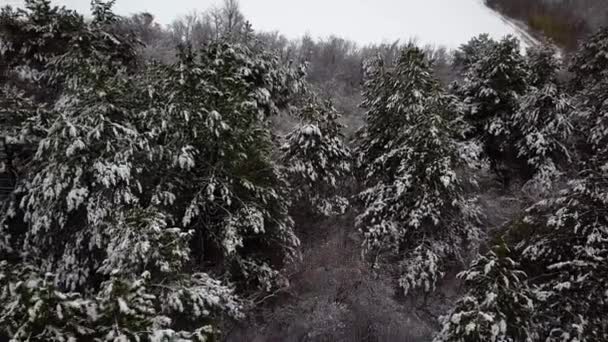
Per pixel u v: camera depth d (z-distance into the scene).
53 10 10.64
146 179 7.54
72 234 7.23
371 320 8.64
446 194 9.59
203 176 8.09
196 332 4.68
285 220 9.47
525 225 8.54
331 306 8.99
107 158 6.59
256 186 8.33
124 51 11.41
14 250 7.33
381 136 11.27
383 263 10.39
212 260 8.88
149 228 5.76
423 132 9.23
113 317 4.25
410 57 10.80
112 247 5.93
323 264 10.45
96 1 11.02
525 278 7.10
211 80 8.34
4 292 4.02
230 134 8.02
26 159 7.85
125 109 7.31
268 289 8.64
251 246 9.44
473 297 5.90
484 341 5.39
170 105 7.43
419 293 9.68
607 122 10.83
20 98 8.09
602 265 5.99
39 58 10.58
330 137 11.38
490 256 6.26
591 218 6.64
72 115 6.89
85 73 7.22
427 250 9.30
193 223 8.41
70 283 6.83
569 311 6.13
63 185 6.38
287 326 8.55
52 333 3.80
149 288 5.52
